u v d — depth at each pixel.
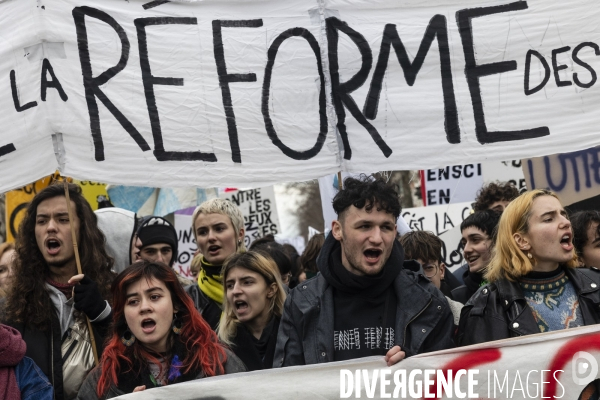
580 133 4.54
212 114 4.59
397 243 4.22
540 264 4.11
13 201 8.05
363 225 4.05
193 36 4.62
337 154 4.59
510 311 4.04
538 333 3.88
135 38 4.61
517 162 8.18
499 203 6.33
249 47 4.64
